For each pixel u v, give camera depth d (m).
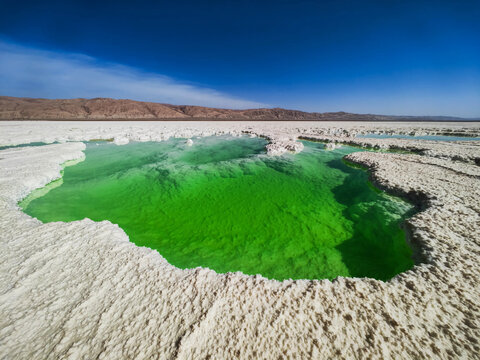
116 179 8.57
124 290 2.57
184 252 4.48
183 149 14.61
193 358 1.87
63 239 3.54
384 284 2.67
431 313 2.25
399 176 6.84
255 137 19.88
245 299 2.45
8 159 8.92
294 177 8.89
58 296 2.48
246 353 1.90
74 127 24.56
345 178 8.47
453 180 6.20
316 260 4.18
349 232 5.07
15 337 2.04
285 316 2.25
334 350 1.93
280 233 5.18
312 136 18.19
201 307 2.33
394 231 4.41
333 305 2.38
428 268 2.88
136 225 5.57
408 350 1.92
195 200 7.01
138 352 1.90
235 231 5.31
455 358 1.86
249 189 7.82
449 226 3.80
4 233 3.69
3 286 2.61
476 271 2.75
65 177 8.66
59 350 1.93
